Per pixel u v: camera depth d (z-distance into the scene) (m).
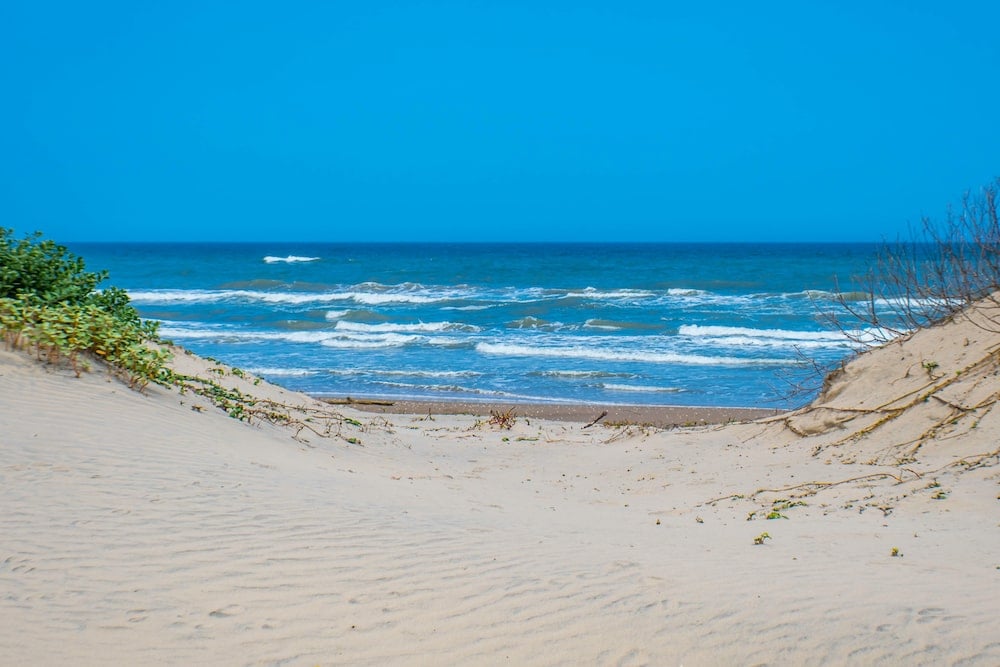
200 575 4.96
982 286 10.70
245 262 85.88
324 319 37.91
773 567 5.35
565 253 112.25
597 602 4.66
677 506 8.31
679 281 55.00
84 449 7.43
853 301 39.84
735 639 4.10
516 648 4.14
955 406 9.28
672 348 27.98
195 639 4.20
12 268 11.30
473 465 11.22
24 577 4.81
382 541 5.77
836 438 10.06
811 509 7.54
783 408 18.67
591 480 10.23
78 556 5.14
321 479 8.02
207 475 7.19
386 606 4.64
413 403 19.09
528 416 17.78
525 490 9.48
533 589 4.89
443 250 135.38
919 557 5.52
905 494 7.50
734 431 11.78
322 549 5.52
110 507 6.05
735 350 27.36
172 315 38.97
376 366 24.86
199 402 10.64
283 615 4.50
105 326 10.25
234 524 5.90
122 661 3.96
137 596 4.64
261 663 3.99
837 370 11.45
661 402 19.67
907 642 3.94
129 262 86.00
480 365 25.03
